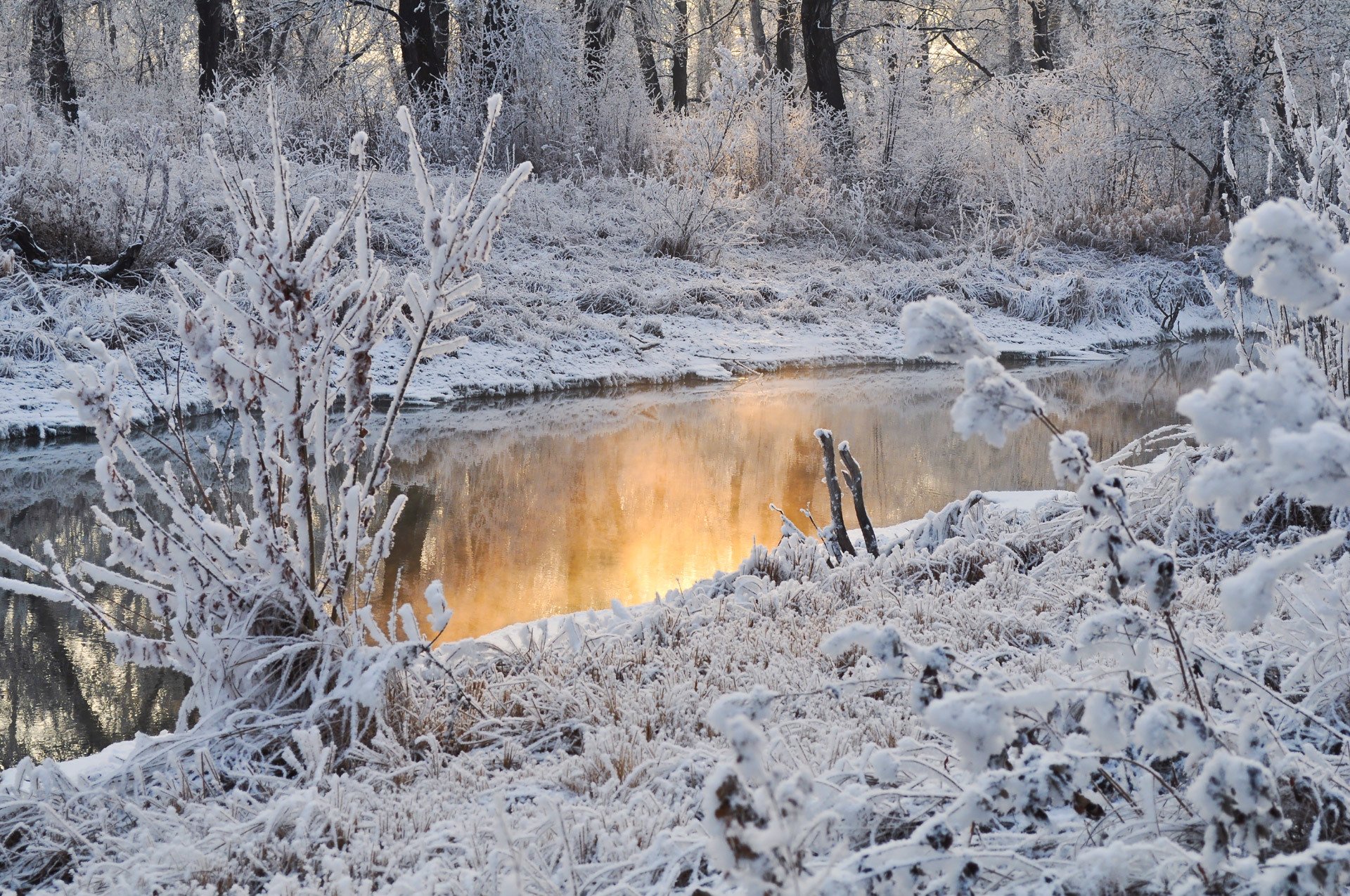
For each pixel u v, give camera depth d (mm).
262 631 3699
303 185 17828
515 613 6258
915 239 25891
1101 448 11133
